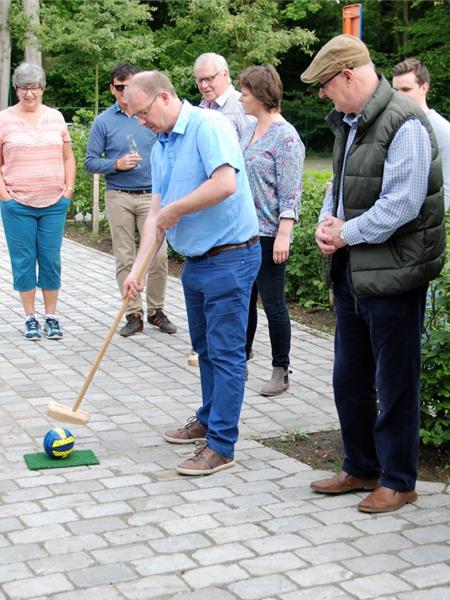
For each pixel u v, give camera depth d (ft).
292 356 22.50
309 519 13.15
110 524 12.91
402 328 12.80
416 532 12.76
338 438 16.72
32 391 19.36
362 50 12.42
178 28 83.46
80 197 42.55
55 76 98.73
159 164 14.99
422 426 15.49
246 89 18.40
